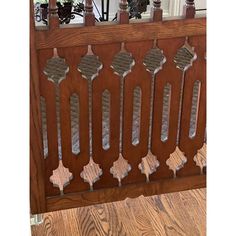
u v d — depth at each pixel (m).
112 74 1.87
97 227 2.10
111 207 2.23
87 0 1.69
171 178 2.18
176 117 2.04
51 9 1.67
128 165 2.19
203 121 2.08
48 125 1.92
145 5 3.54
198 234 2.07
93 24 1.72
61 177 2.14
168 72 1.92
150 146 2.10
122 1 1.71
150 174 2.15
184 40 1.85
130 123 2.01
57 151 1.99
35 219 2.07
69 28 1.70
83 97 1.89
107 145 2.42
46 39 1.70
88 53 1.78
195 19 1.80
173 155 2.31
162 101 1.99
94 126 1.97
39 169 1.97
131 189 2.14
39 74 1.78
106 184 2.12
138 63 1.87
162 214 2.18
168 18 1.80
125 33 1.76
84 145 2.01
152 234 2.07
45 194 2.05
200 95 2.01
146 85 1.93
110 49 1.79
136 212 2.20
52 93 1.85
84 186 2.10
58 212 2.18
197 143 2.13
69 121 1.94
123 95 1.93
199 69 1.94
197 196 2.29
